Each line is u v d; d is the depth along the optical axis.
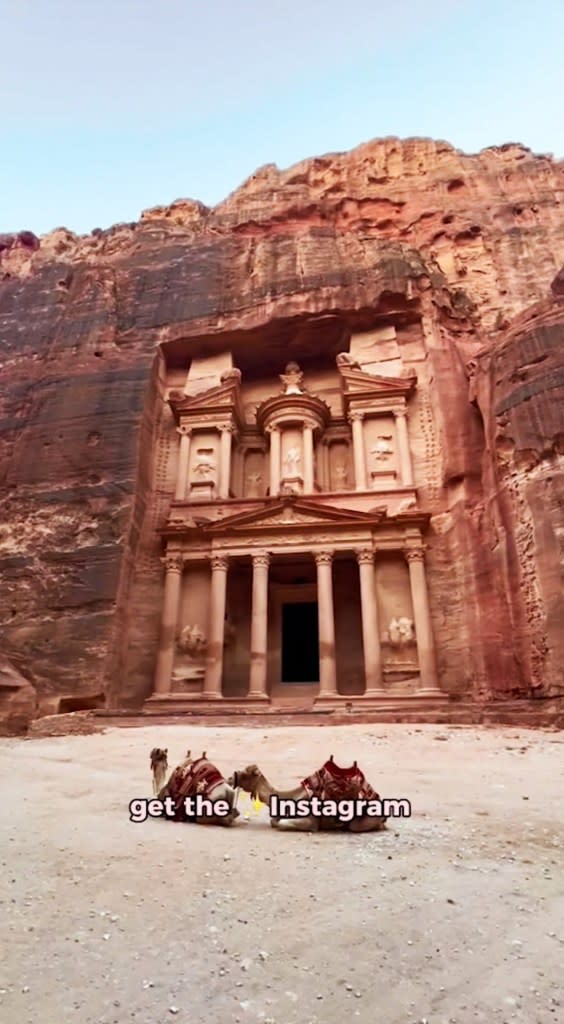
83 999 2.59
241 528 22.91
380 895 3.77
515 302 31.94
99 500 23.25
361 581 21.66
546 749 10.52
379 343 27.69
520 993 2.66
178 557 23.16
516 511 17.44
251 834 5.29
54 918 3.41
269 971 2.85
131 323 29.67
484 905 3.62
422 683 19.72
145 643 22.25
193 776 6.00
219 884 3.96
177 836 5.15
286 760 9.98
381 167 40.66
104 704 19.36
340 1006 2.56
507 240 34.34
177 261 31.89
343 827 5.42
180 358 29.62
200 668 21.52
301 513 22.98
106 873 4.16
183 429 27.14
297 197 39.00
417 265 28.09
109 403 25.88
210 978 2.78
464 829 5.42
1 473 25.08
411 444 25.25
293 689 22.22
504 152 40.50
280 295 28.53
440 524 22.59
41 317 30.98
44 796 7.07
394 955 3.00
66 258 36.62
